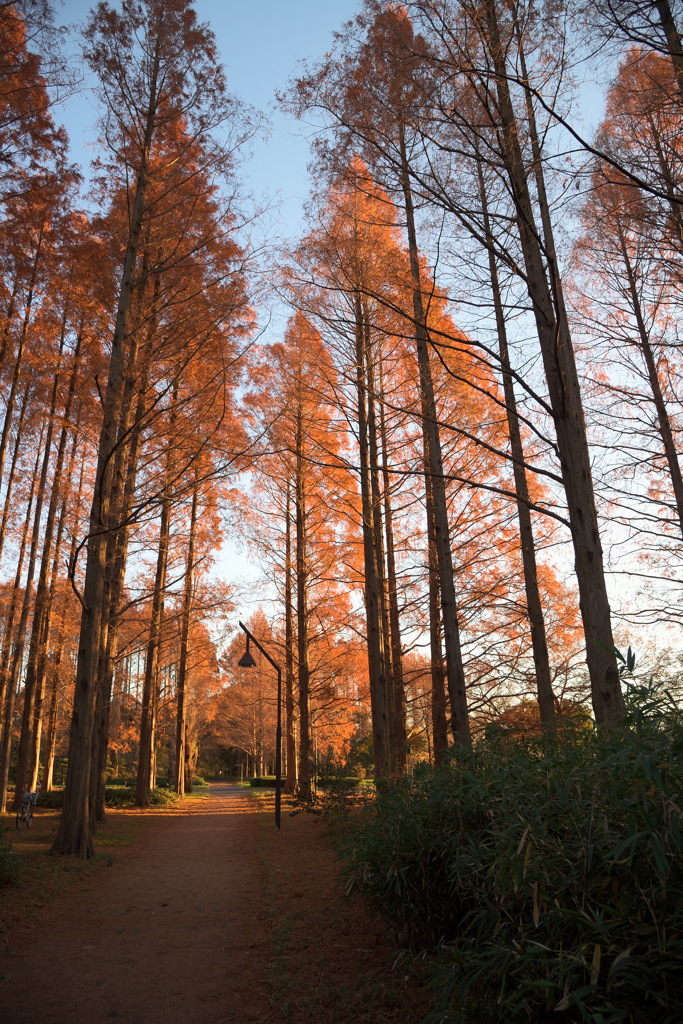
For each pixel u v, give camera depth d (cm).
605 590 555
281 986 453
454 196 651
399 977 439
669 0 483
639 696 307
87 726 1034
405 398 1216
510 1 536
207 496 1309
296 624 2500
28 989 455
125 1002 433
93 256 1162
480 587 1282
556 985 235
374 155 759
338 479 1362
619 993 237
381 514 1305
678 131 631
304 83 728
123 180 1182
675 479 1170
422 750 1709
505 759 427
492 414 1160
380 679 1167
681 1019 219
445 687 1305
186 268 1113
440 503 941
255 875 891
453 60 561
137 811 1953
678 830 227
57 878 808
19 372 1330
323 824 1381
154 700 2300
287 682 2516
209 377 1098
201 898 750
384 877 463
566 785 290
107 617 1341
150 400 1233
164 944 566
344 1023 378
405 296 970
